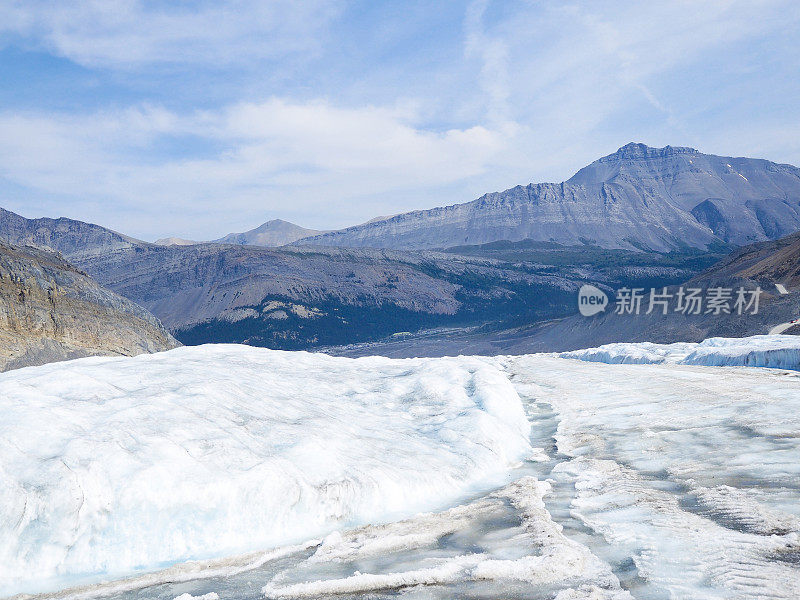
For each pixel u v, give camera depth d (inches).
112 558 220.8
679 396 608.1
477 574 193.0
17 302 2370.8
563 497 291.1
